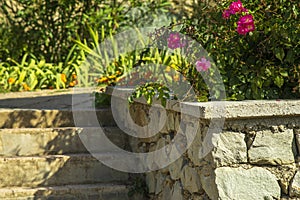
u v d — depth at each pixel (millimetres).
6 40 10297
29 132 6246
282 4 4902
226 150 4371
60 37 10344
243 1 5062
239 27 4816
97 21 10266
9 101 7773
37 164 5949
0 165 5883
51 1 10117
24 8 10250
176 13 10336
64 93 8391
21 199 5691
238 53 4992
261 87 4879
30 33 10250
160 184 5547
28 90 9336
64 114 6660
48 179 5961
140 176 6133
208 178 4469
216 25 5195
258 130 4422
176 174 5125
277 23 4809
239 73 4977
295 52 4754
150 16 10461
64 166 5996
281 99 4703
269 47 4910
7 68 9625
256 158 4414
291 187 4445
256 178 4406
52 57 10305
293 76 4840
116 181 6098
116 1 10500
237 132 4398
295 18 4785
